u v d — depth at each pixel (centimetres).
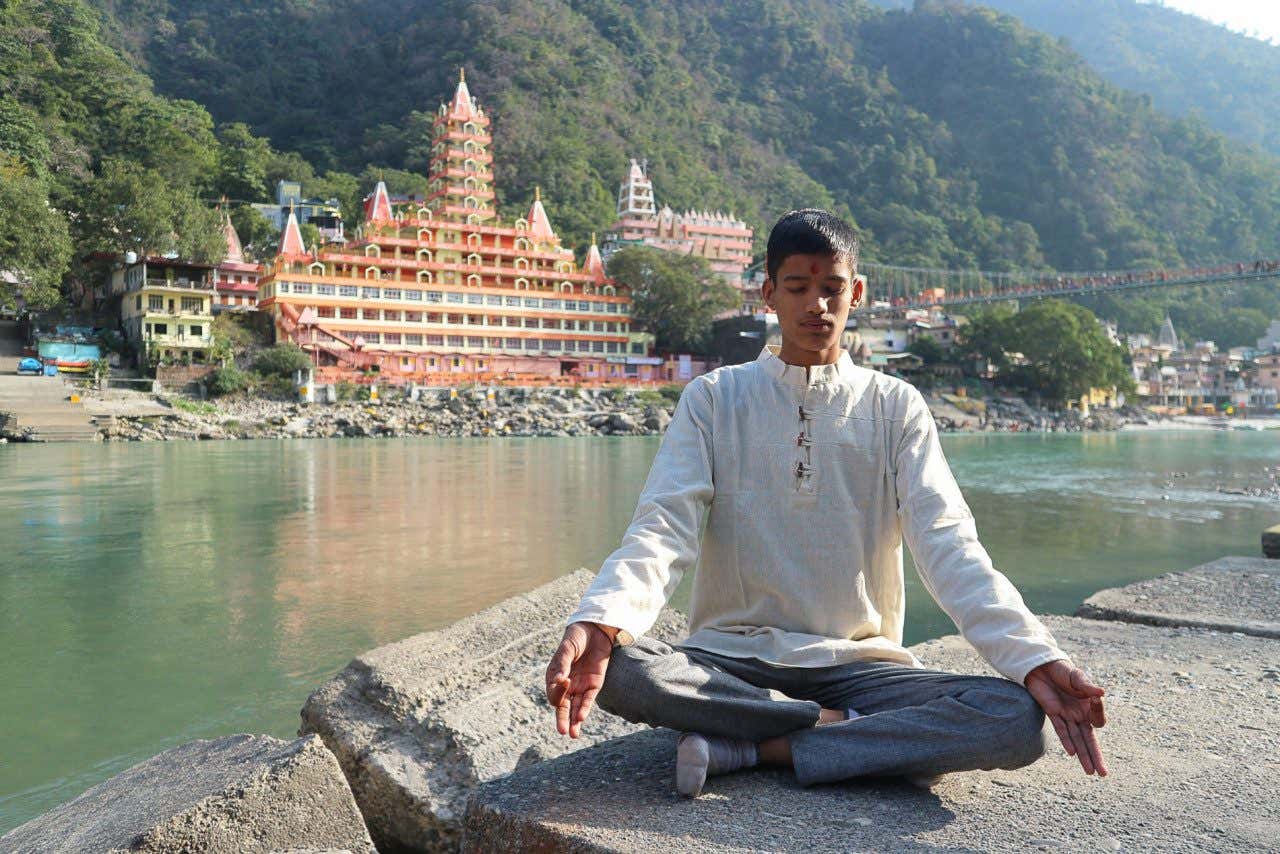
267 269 6894
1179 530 1559
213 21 15075
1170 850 213
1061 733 224
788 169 17012
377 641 744
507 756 364
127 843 249
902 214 16250
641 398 6806
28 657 692
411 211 7400
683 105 17362
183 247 6381
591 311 7638
